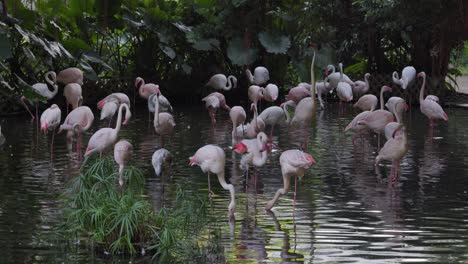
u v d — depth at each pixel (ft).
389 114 49.52
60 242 29.37
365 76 76.79
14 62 67.87
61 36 70.18
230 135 56.13
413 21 71.41
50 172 41.78
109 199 29.19
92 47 76.74
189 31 78.43
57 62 73.05
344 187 38.86
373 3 71.36
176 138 54.39
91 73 70.95
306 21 78.54
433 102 59.88
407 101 78.95
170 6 79.82
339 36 79.82
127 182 35.60
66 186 38.19
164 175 41.14
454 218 32.86
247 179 38.22
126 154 37.78
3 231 30.60
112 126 60.64
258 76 77.41
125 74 79.25
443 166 44.01
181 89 81.97
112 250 28.35
